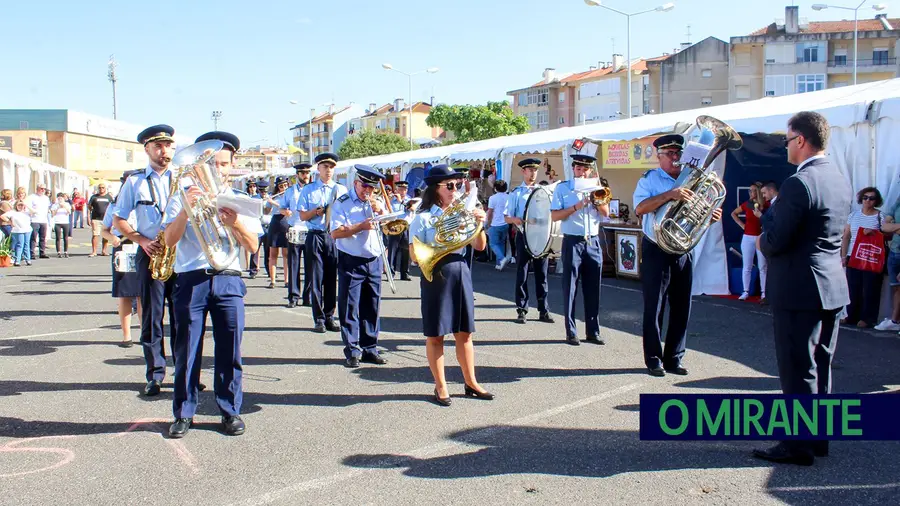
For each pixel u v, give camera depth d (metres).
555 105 76.81
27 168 25.88
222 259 4.75
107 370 6.63
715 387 5.88
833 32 54.38
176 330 4.87
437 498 3.84
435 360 5.49
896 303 8.04
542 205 8.40
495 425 5.00
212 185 4.58
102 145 51.75
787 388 4.25
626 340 7.76
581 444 4.61
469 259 8.97
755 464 4.26
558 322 8.90
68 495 3.91
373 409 5.40
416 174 20.91
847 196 4.21
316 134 123.38
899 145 8.08
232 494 3.92
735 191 11.30
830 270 4.14
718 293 10.95
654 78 59.88
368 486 4.01
